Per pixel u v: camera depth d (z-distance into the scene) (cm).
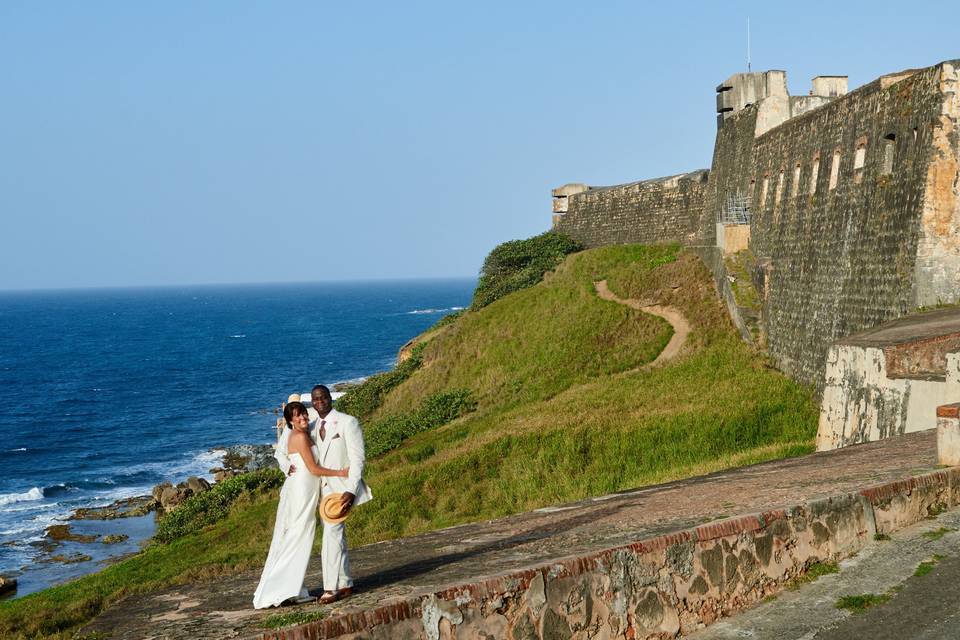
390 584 980
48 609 2238
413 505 2692
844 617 864
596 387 3744
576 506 1756
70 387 9856
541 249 5925
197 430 7256
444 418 4072
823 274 2786
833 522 1012
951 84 2039
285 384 9644
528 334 4631
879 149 2370
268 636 743
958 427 1185
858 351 1939
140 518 4747
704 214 4612
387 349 12925
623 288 4744
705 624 903
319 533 2584
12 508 5031
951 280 2072
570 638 838
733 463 2259
